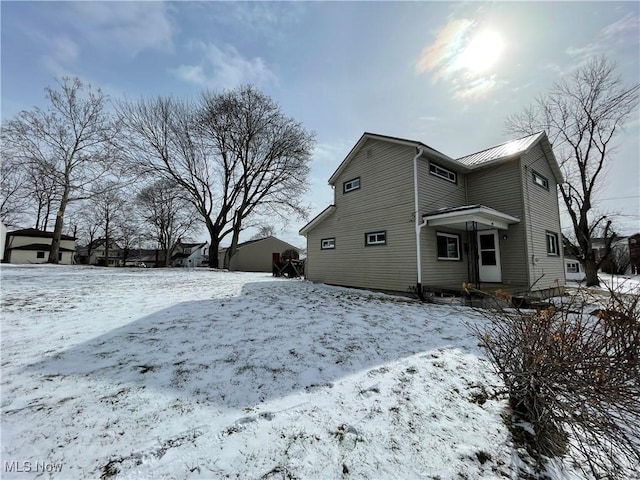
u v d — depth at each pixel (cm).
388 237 942
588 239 1521
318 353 349
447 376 300
